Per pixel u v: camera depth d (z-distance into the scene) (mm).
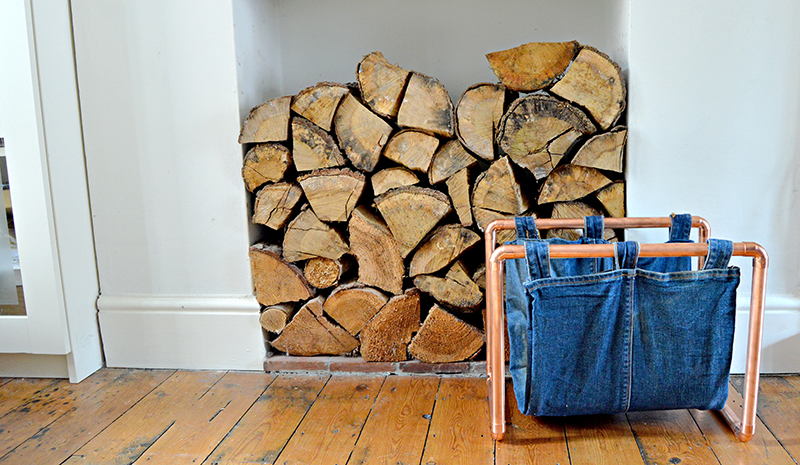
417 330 1817
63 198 1822
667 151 1657
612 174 1727
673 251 1250
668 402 1318
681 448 1351
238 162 1826
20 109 1724
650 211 1683
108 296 1966
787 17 1574
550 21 1969
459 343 1788
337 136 1731
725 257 1252
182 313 1923
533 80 1599
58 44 1802
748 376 1325
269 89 2041
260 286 1860
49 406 1698
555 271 1493
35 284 1804
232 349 1918
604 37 1938
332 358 1893
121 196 1909
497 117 1625
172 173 1868
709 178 1662
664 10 1603
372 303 1802
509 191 1650
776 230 1673
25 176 1755
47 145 1758
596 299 1264
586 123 1588
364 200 1904
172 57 1806
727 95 1623
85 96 1875
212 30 1771
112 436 1511
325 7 2074
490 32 2002
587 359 1295
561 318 1275
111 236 1938
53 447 1462
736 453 1323
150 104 1843
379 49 2068
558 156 1611
